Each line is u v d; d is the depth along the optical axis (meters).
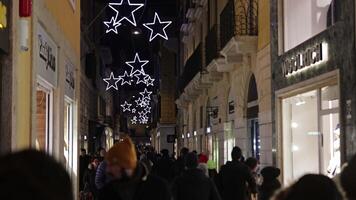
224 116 20.75
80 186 16.66
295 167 12.08
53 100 10.14
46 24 8.77
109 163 5.07
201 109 29.23
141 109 84.06
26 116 7.48
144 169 5.16
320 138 10.43
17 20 6.87
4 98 6.56
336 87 9.48
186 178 7.30
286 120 12.59
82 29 26.67
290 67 11.77
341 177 2.51
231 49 16.11
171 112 51.47
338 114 9.50
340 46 9.06
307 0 11.12
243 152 16.97
